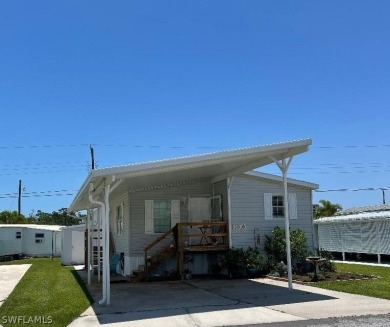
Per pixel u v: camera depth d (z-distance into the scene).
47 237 37.38
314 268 15.04
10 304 11.88
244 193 18.58
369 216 22.92
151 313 10.04
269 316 9.28
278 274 16.53
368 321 8.52
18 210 50.44
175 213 18.94
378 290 12.34
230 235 18.09
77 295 13.16
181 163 12.12
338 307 10.05
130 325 8.86
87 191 14.09
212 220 19.28
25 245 37.41
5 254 36.62
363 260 24.61
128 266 18.17
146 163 11.65
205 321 9.00
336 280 14.72
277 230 18.17
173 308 10.57
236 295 12.31
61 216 62.84
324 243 26.95
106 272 11.44
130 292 13.60
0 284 16.86
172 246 17.48
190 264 18.44
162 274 17.73
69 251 27.27
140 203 18.59
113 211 22.19
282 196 19.12
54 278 18.66
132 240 18.25
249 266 16.94
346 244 24.75
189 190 19.31
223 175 18.56
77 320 9.53
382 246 21.95
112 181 11.50
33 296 13.24
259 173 18.70
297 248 17.58
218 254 18.42
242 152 12.98
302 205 19.44
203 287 14.30
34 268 24.39
